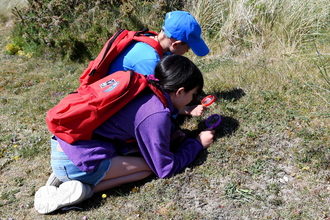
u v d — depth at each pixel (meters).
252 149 2.63
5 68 5.34
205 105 2.86
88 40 5.54
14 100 4.19
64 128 2.22
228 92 3.49
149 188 2.44
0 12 8.04
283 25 4.80
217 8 5.48
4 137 3.36
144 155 2.40
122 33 2.91
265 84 3.50
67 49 5.49
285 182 2.30
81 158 2.26
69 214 2.31
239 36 5.03
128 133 2.37
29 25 6.14
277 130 2.80
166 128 2.31
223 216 2.11
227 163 2.54
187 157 2.56
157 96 2.34
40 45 5.79
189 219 2.11
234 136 2.80
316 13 4.80
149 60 2.79
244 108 3.13
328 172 2.32
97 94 2.24
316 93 3.20
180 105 2.51
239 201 2.21
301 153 2.51
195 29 2.91
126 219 2.19
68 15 6.17
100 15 5.94
